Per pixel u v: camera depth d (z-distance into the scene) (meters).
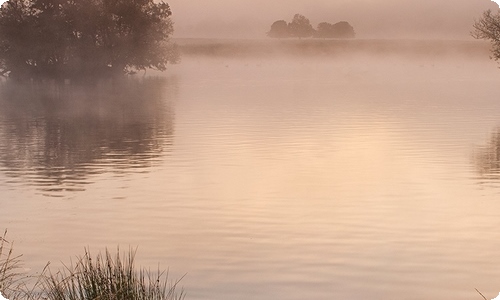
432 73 115.88
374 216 18.22
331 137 33.53
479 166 25.27
